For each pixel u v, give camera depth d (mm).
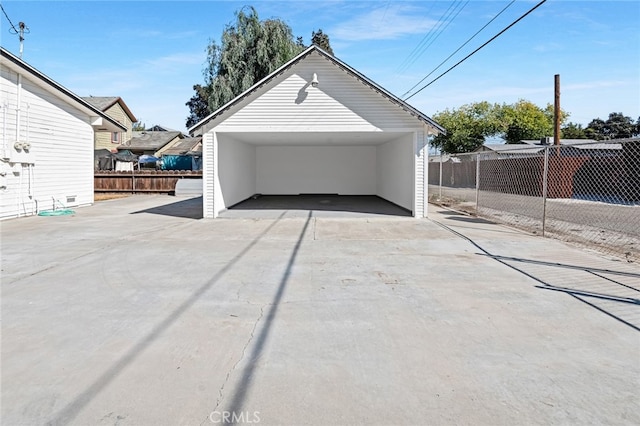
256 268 5652
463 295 4441
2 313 3893
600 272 5395
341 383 2646
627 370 2803
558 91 17938
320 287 4758
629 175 15281
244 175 15891
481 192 21953
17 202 11086
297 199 16406
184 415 2303
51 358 2982
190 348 3150
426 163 11164
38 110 11758
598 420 2258
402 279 5098
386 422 2242
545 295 4422
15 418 2268
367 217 11227
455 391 2553
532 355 3031
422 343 3244
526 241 7738
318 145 17828
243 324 3631
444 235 8453
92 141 14578
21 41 13523
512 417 2287
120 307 4062
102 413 2318
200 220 10758
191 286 4789
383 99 10977
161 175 20359
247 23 22141
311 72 10969
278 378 2705
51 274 5309
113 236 8258
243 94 10820
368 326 3592
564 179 17719
